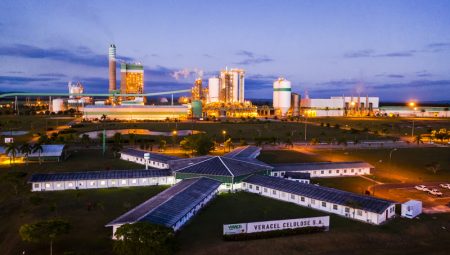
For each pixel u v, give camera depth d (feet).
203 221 271.69
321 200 301.43
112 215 280.51
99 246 224.53
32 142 643.86
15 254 214.90
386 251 226.79
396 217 285.43
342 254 220.84
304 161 517.55
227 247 224.94
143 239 195.62
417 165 496.23
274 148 633.20
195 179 355.56
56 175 360.48
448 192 361.10
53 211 287.69
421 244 238.68
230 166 378.73
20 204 305.73
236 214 288.71
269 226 245.24
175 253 215.10
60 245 225.76
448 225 271.08
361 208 275.80
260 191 349.20
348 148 643.04
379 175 433.07
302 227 250.78
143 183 371.97
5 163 467.11
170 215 255.09
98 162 481.46
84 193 340.59
